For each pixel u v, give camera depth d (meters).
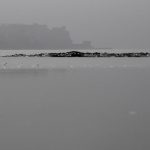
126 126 12.48
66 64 53.84
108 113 14.97
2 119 13.71
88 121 13.40
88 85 25.75
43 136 11.20
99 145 10.25
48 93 21.38
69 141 10.67
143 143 10.38
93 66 48.88
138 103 17.58
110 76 33.34
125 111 15.40
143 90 22.97
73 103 17.73
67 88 23.91
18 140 10.79
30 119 13.76
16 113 14.96
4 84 25.98
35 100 18.59
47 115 14.57
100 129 12.09
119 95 20.67
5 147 10.09
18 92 21.61
